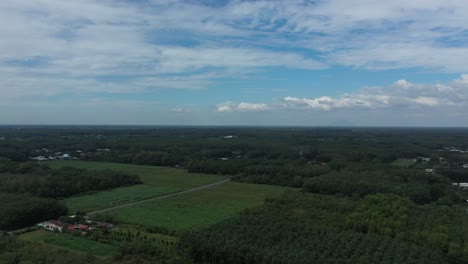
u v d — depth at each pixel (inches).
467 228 4739.2
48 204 5674.2
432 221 5019.7
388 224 4694.9
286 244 4153.5
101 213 6013.8
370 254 3909.9
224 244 4082.2
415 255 3826.3
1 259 3828.7
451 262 4018.2
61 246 4439.0
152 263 3885.3
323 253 3909.9
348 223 4805.6
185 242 4288.9
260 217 5103.3
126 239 4662.9
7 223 5191.9
